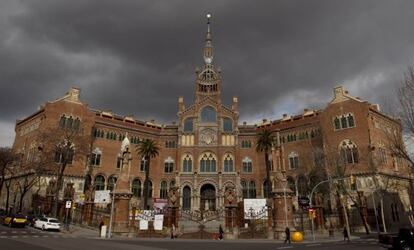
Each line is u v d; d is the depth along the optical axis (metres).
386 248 25.78
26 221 46.72
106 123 81.88
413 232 23.89
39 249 21.30
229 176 83.06
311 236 46.34
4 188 76.88
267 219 43.84
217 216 62.06
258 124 96.19
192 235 42.22
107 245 26.94
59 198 62.38
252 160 87.38
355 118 70.19
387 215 62.47
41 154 64.50
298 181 78.19
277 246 29.17
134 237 41.28
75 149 69.00
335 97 75.06
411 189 67.75
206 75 95.81
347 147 69.81
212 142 87.00
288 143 84.25
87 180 74.69
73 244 26.31
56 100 73.38
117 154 81.56
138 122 89.75
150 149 73.94
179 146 86.44
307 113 85.12
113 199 43.16
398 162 70.62
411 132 37.50
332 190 63.00
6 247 21.83
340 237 44.47
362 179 65.31
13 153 71.25
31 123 77.19
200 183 83.00
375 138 68.19
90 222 50.59
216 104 90.56
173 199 46.34
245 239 40.81
